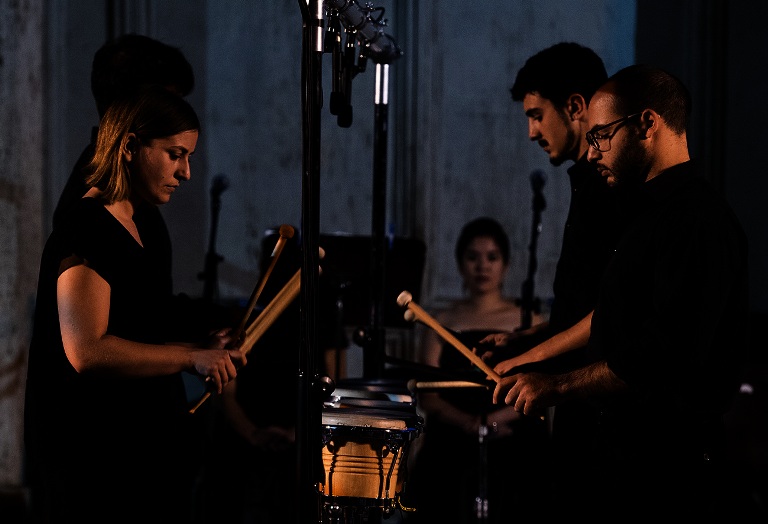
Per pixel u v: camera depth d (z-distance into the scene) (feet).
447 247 39.42
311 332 15.81
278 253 19.25
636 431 17.60
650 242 17.72
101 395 16.44
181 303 20.21
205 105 38.81
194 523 31.24
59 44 36.86
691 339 16.93
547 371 21.24
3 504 33.45
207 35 38.70
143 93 17.16
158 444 16.99
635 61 39.27
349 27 20.06
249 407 31.76
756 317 35.94
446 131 39.29
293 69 39.09
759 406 32.09
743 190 38.27
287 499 30.68
